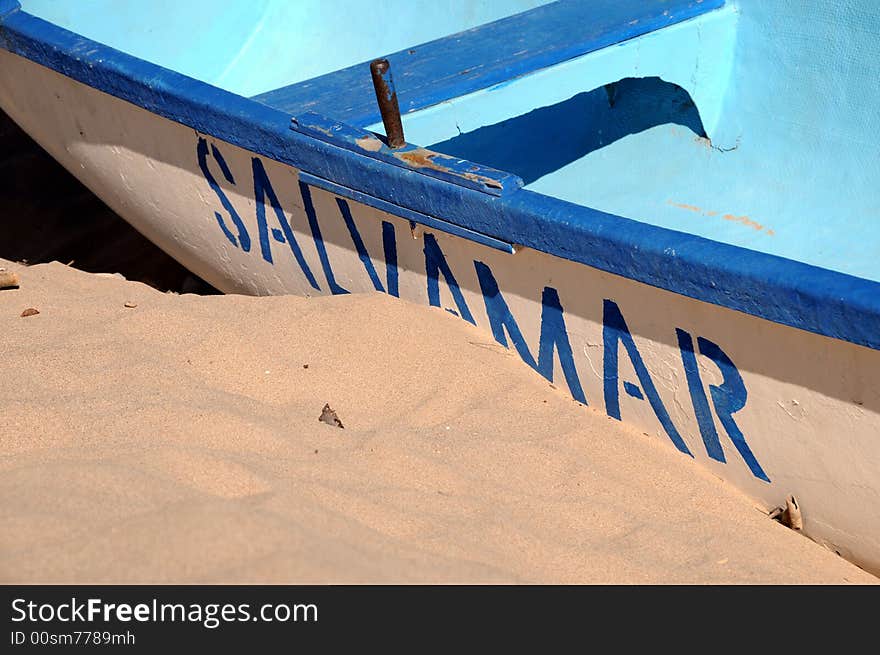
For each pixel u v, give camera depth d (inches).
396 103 112.1
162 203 149.3
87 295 131.2
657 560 87.0
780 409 93.4
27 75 157.0
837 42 145.3
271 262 139.1
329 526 78.3
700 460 103.1
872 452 88.5
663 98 160.9
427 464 94.9
